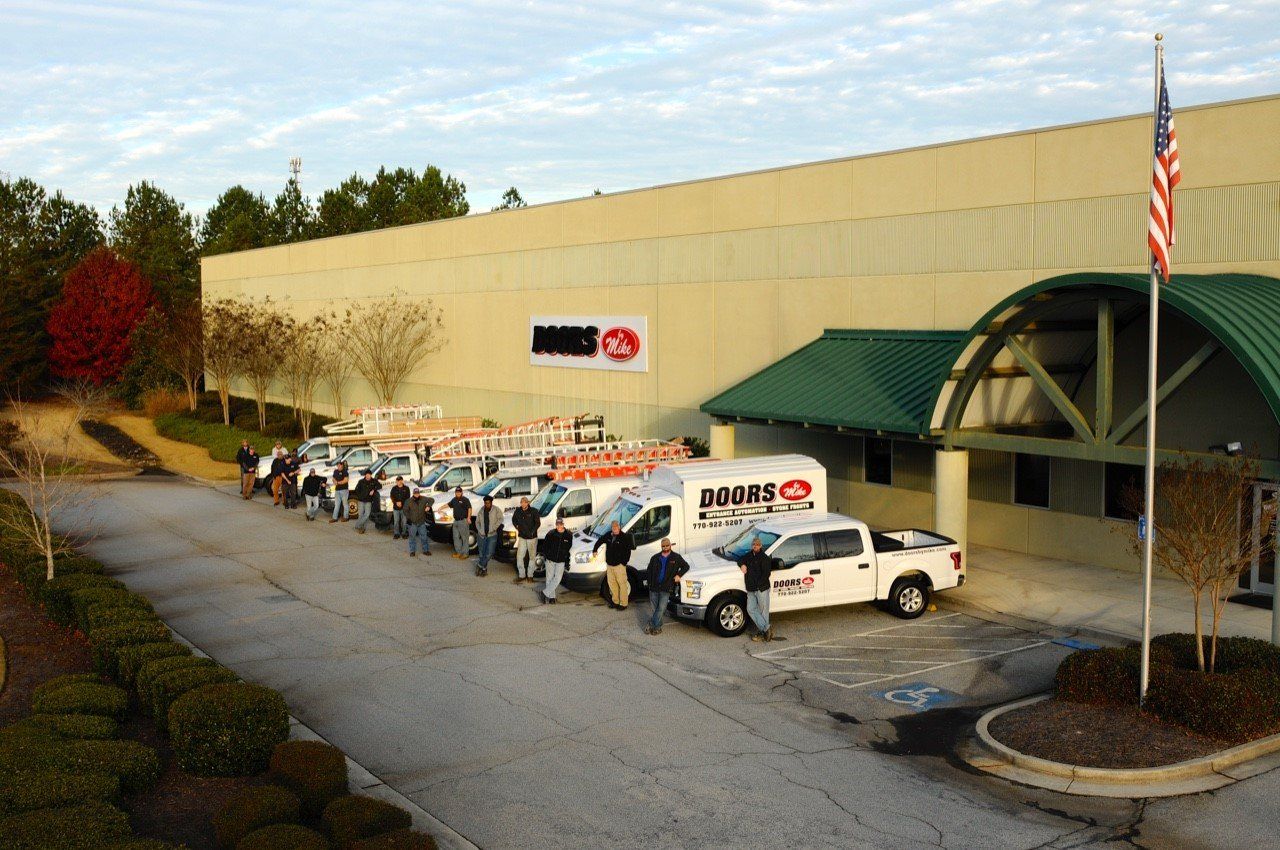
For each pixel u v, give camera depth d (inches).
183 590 882.1
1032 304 752.3
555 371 1549.0
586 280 1471.5
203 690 488.4
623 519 830.5
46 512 846.5
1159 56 546.6
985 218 959.0
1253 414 779.4
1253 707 495.2
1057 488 918.4
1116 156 858.8
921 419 837.8
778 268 1171.3
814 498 862.5
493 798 454.3
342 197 4065.0
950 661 648.4
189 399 2503.7
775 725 542.6
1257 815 426.9
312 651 687.1
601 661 656.4
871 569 738.2
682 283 1302.9
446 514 1043.3
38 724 484.4
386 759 500.4
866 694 590.6
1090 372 879.1
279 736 479.5
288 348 2140.7
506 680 619.5
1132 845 404.8
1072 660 564.1
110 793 416.2
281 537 1133.7
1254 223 778.2
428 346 1876.2
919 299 1021.2
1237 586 795.4
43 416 2502.5
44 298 3090.6
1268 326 642.2
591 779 473.4
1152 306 535.5
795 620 751.1
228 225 4074.8
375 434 1428.4
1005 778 473.7
